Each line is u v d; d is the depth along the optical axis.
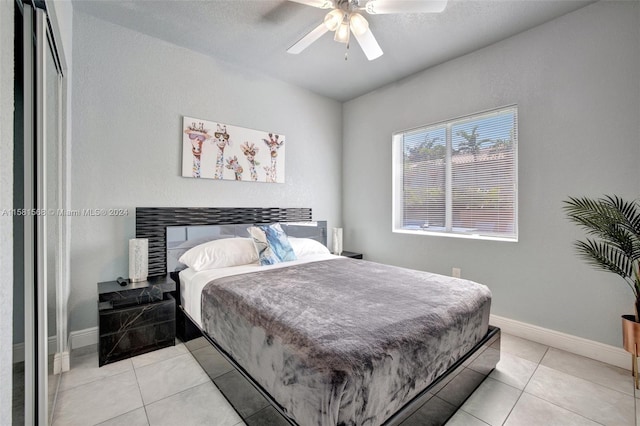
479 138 2.95
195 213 2.88
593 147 2.21
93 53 2.39
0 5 0.71
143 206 2.64
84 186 2.36
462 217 3.10
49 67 1.62
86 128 2.36
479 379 1.83
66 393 1.76
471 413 1.60
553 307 2.41
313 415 1.07
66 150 2.09
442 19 2.37
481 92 2.83
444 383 1.50
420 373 1.35
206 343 1.98
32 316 1.27
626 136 2.08
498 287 2.72
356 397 1.06
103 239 2.45
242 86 3.22
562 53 2.35
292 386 1.19
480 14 2.31
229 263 2.62
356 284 2.01
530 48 2.51
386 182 3.72
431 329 1.43
